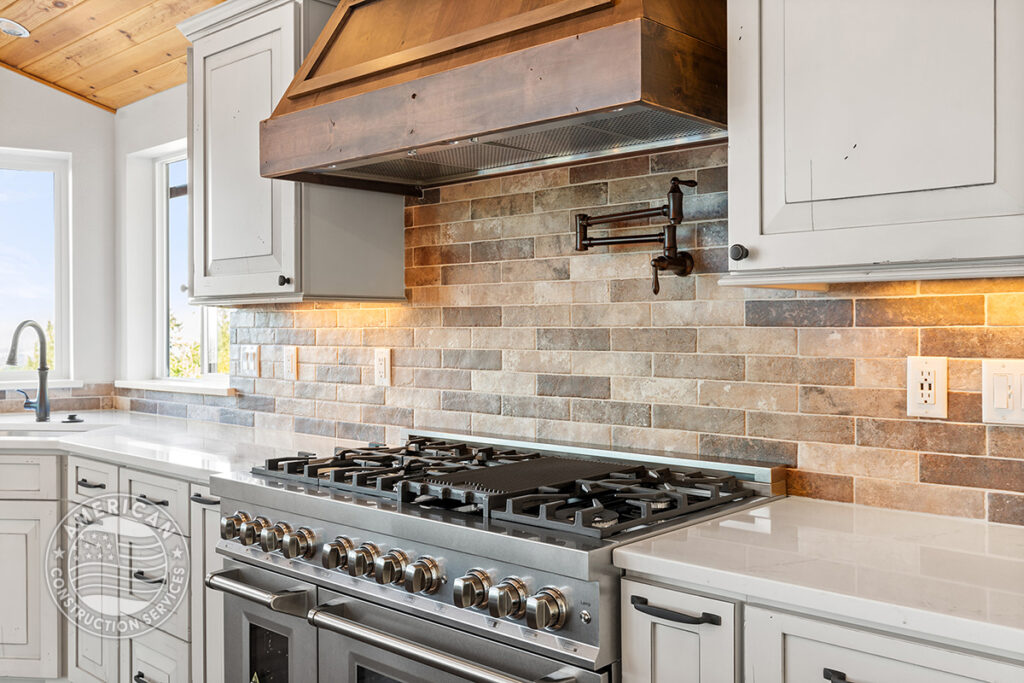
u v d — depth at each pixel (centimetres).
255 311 341
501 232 255
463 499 177
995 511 170
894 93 145
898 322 183
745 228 163
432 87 191
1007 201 133
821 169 153
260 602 198
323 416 312
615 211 228
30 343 412
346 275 267
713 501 182
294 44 253
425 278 277
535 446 235
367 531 185
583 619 149
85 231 411
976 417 172
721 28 182
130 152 408
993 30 134
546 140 206
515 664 158
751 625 137
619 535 158
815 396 195
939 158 140
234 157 274
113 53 359
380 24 223
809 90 155
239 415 348
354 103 208
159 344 419
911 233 143
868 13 148
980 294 171
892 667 123
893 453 184
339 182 254
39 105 397
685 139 204
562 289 240
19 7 337
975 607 119
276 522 209
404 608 177
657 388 221
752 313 204
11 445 315
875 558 145
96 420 374
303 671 201
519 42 181
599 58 164
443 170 251
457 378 268
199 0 303
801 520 173
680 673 145
